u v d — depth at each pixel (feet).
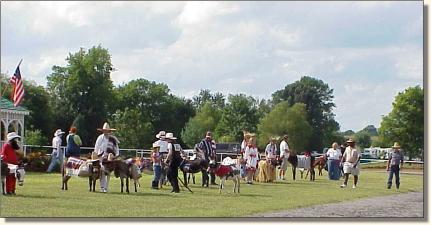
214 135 369.71
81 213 55.31
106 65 287.89
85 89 285.84
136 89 362.94
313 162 117.19
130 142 288.51
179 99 389.19
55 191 73.67
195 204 63.98
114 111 308.60
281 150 114.32
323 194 81.76
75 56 283.59
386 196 83.30
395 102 245.86
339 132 349.00
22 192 71.15
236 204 65.00
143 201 65.51
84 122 275.18
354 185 97.04
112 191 76.64
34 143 224.33
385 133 247.50
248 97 385.50
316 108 355.36
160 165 83.10
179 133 381.60
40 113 268.41
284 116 326.24
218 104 481.87
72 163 75.66
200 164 81.76
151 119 366.22
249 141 100.58
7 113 137.39
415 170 176.86
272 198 73.26
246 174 100.17
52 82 283.59
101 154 75.25
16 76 118.52
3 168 66.90
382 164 191.93
